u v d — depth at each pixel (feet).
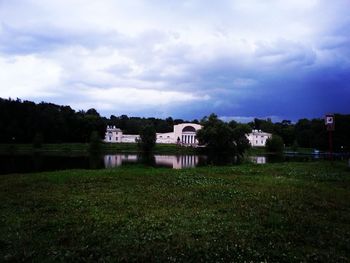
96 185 90.84
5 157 369.09
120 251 41.32
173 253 41.06
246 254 41.11
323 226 53.31
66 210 61.77
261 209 63.31
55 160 329.52
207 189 85.20
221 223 53.93
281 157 454.40
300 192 81.66
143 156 461.78
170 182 97.50
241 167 153.07
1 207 64.34
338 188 92.22
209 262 38.75
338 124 607.78
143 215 58.44
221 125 549.95
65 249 41.83
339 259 40.47
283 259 39.91
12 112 613.11
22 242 44.45
